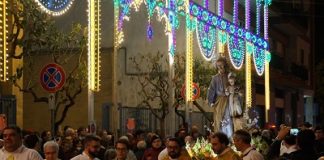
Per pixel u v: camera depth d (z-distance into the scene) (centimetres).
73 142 1611
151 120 3356
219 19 2762
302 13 6022
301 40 6059
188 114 2583
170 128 2692
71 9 3234
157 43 3388
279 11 4956
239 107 2078
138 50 3416
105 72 3278
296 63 5788
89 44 1791
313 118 6862
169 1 2352
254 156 1012
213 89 2100
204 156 1391
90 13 1783
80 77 2188
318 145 1462
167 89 3123
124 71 3412
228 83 2086
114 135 2055
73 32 2255
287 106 5706
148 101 3381
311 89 6519
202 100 3722
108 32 3272
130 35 3434
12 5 1806
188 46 2509
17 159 960
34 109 3397
